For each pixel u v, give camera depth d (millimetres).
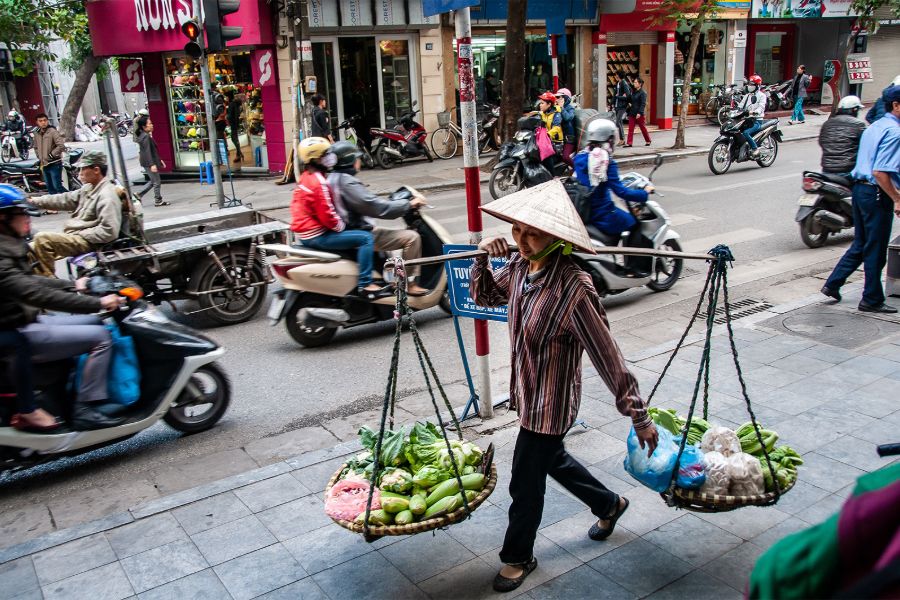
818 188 9266
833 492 3961
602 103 22969
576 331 2988
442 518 3125
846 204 9281
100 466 4996
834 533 1246
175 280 7730
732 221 11094
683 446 3160
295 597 3385
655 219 7914
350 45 18719
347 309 7031
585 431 4820
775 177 14586
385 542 3775
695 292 8164
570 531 3766
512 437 4848
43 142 15984
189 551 3787
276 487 4387
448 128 19359
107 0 17875
